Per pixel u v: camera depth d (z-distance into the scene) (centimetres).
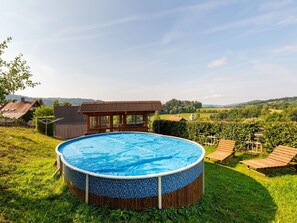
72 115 3241
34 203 584
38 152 1194
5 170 812
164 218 516
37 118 2427
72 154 1002
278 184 820
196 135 1666
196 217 552
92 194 570
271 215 594
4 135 1454
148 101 1991
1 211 529
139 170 743
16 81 753
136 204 536
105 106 1852
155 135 1502
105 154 1003
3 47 734
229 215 582
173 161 873
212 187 771
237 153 1330
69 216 523
